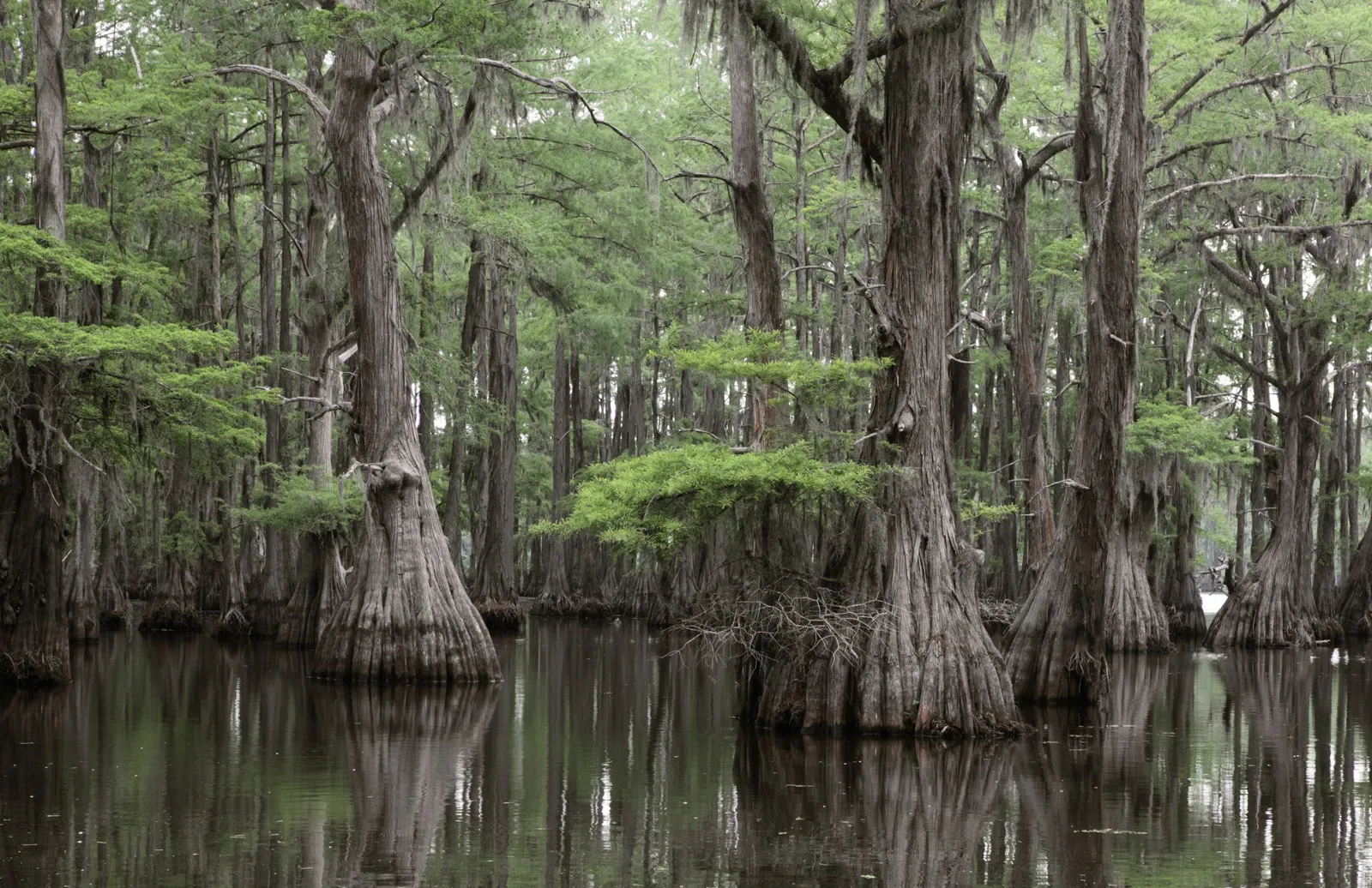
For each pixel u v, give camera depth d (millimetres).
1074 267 30109
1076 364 39938
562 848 10344
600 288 33562
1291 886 9453
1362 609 38375
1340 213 30750
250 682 21609
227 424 21688
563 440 44562
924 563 15867
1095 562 19750
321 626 28375
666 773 13562
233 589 32312
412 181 27766
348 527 28219
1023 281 29922
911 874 9633
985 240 40938
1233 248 35688
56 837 10469
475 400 35562
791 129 34469
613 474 17719
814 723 16125
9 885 9039
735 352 16156
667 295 40125
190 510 34500
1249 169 29641
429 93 24234
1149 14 26078
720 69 18781
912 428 15797
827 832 11008
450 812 11656
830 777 13422
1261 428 37406
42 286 19188
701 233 34719
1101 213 19922
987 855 10258
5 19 23875
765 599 16203
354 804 11930
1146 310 29266
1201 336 37500
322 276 27875
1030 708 19438
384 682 21328
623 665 26453
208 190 29422
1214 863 10109
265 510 28625
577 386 45625
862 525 16016
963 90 16766
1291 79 29125
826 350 33812
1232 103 27594
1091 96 20688
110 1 26969
